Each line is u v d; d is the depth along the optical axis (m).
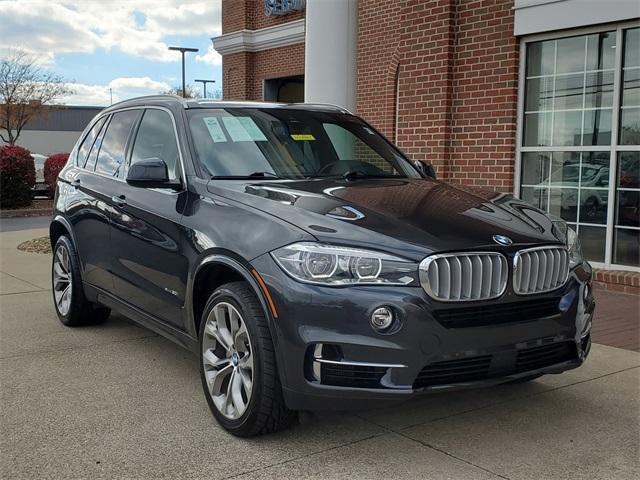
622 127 7.33
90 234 5.58
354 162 5.02
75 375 4.84
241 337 3.71
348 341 3.27
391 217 3.64
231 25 18.28
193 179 4.42
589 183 7.64
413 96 9.01
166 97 5.27
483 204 4.15
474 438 3.77
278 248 3.51
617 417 4.08
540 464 3.46
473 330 3.38
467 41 8.42
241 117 4.96
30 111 37.72
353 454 3.56
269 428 3.65
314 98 9.03
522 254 3.59
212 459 3.50
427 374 3.36
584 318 3.91
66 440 3.74
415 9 8.84
